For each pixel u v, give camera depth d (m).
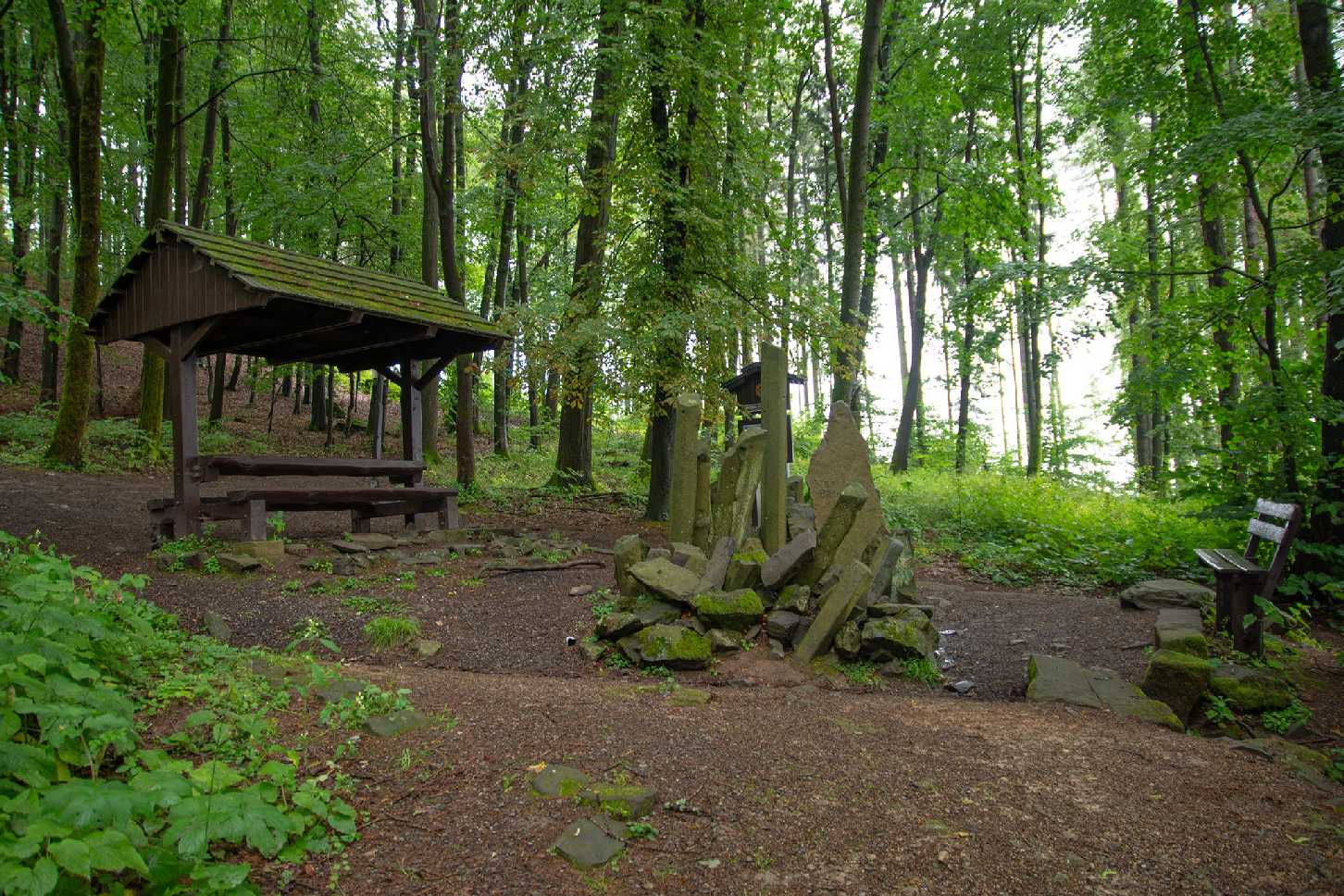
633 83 10.67
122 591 4.34
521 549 8.77
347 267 9.22
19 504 9.57
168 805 2.45
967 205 15.43
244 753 3.19
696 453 6.78
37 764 2.61
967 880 2.61
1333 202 7.52
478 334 9.79
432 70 13.43
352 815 2.86
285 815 2.74
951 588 8.46
